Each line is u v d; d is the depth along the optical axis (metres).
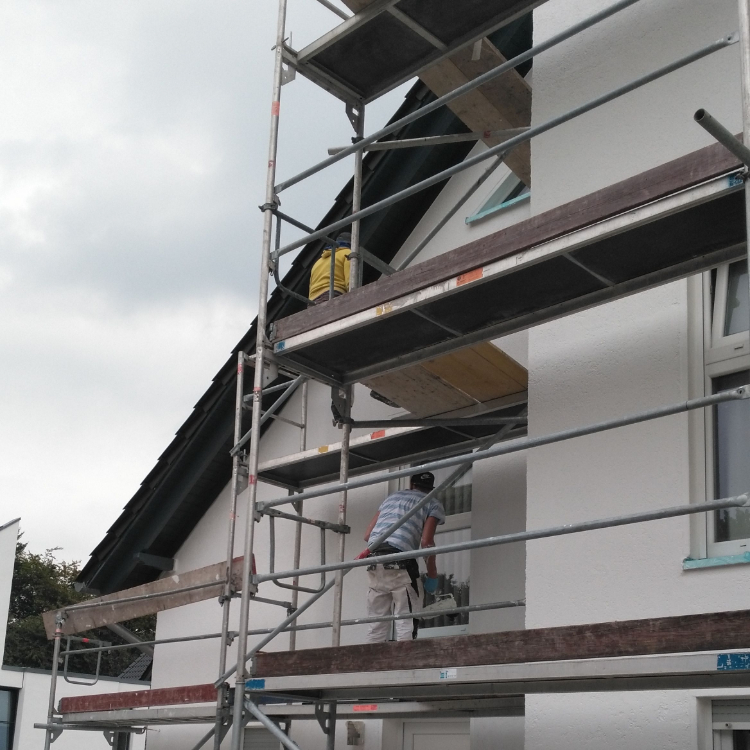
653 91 5.70
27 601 34.97
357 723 7.70
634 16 5.88
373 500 8.38
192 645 9.67
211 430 9.85
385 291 5.47
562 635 4.25
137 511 10.29
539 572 5.52
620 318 5.55
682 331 5.27
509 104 7.36
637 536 5.16
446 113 8.57
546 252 4.73
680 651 3.85
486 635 4.56
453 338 5.88
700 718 4.71
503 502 7.24
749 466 5.00
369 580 6.55
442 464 4.86
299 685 5.31
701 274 5.34
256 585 5.71
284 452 9.38
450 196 8.70
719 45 4.39
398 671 4.88
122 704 7.98
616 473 5.33
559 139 6.11
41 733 15.95
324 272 7.48
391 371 6.27
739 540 4.89
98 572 10.61
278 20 6.90
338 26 6.73
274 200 6.50
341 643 8.16
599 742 5.02
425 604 7.58
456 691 5.35
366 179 8.80
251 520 5.79
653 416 4.03
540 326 5.91
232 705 6.06
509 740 6.65
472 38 6.66
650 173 4.38
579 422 5.58
